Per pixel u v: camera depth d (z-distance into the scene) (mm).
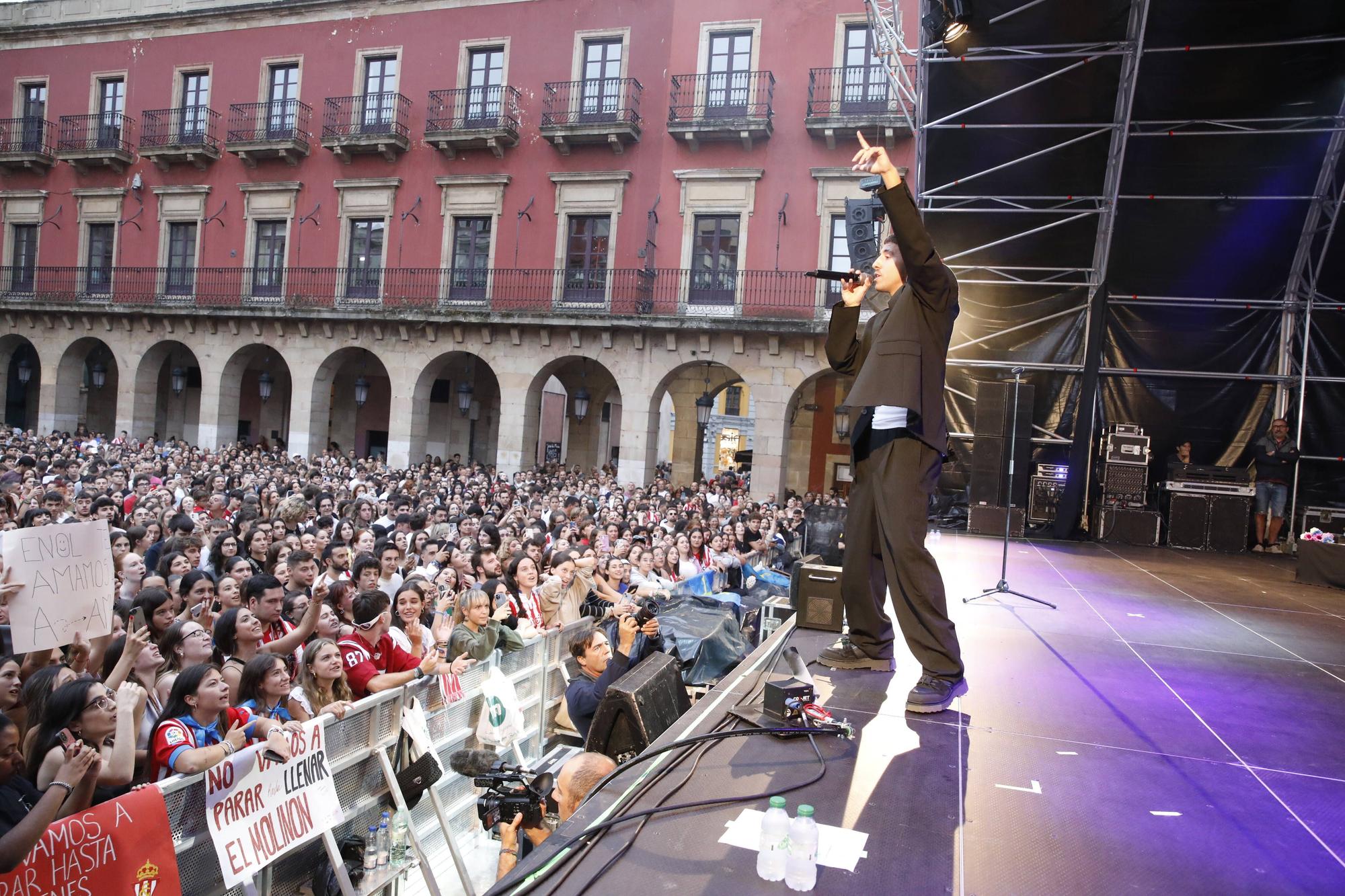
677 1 22422
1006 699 3617
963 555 9570
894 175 2979
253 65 26625
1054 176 12898
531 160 23797
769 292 21594
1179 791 2715
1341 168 11969
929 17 10383
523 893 2002
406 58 25078
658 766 2703
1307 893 2102
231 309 25344
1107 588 7523
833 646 4047
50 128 28969
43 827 3113
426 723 5465
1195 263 13648
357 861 4703
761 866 2100
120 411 27203
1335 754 3170
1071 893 2055
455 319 23281
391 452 24359
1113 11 10414
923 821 2398
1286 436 13312
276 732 4227
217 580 7492
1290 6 9930
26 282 28875
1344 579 8438
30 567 4133
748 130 21297
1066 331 14422
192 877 3836
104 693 3682
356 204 25250
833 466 25531
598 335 22656
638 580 9695
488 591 6527
